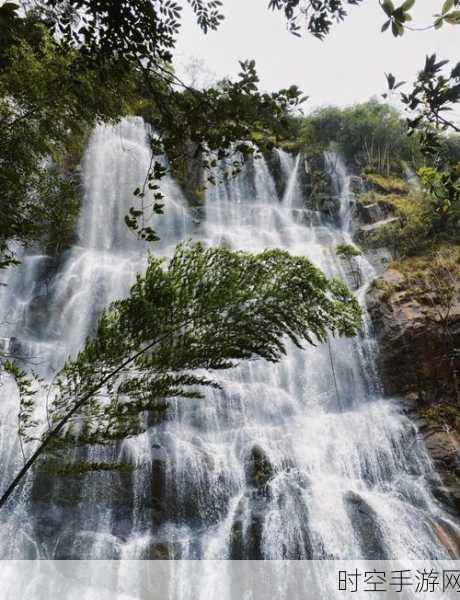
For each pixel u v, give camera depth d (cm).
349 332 449
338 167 2433
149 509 845
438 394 1163
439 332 1225
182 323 409
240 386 1209
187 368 404
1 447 861
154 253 1817
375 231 1817
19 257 1588
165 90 368
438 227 1669
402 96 263
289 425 1155
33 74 580
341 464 1027
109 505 827
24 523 764
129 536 793
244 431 1091
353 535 823
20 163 641
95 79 597
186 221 2088
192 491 895
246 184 2328
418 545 817
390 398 1230
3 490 813
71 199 742
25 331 1373
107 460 883
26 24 492
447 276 1376
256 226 2142
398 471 1048
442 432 1073
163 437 988
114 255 1794
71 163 1941
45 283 1559
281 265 441
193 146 2092
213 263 434
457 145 1958
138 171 2080
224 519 868
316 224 2116
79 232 1783
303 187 2356
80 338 1377
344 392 1290
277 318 418
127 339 392
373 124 2441
